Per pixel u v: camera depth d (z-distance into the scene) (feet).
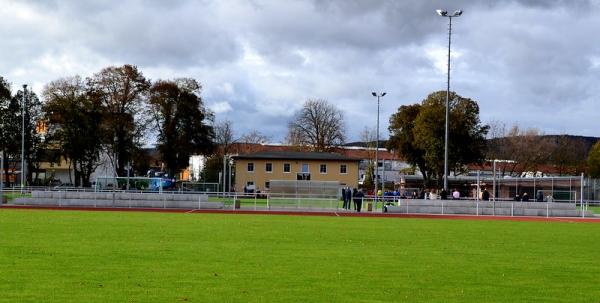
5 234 91.50
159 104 310.65
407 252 78.28
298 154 368.48
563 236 108.88
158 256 69.21
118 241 83.97
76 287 50.83
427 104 328.90
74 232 96.32
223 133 433.89
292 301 47.19
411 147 349.41
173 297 47.83
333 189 196.24
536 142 402.72
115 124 302.66
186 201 189.88
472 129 323.78
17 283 52.03
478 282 56.80
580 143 435.12
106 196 189.16
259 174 363.76
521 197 225.56
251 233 101.14
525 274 61.87
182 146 311.68
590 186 230.68
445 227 127.24
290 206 195.93
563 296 51.21
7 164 311.68
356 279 56.85
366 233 106.52
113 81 308.19
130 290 50.08
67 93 305.73
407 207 189.26
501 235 108.78
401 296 49.98
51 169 417.28
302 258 70.03
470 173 421.59
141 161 315.37
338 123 412.16
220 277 56.44
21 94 315.17
